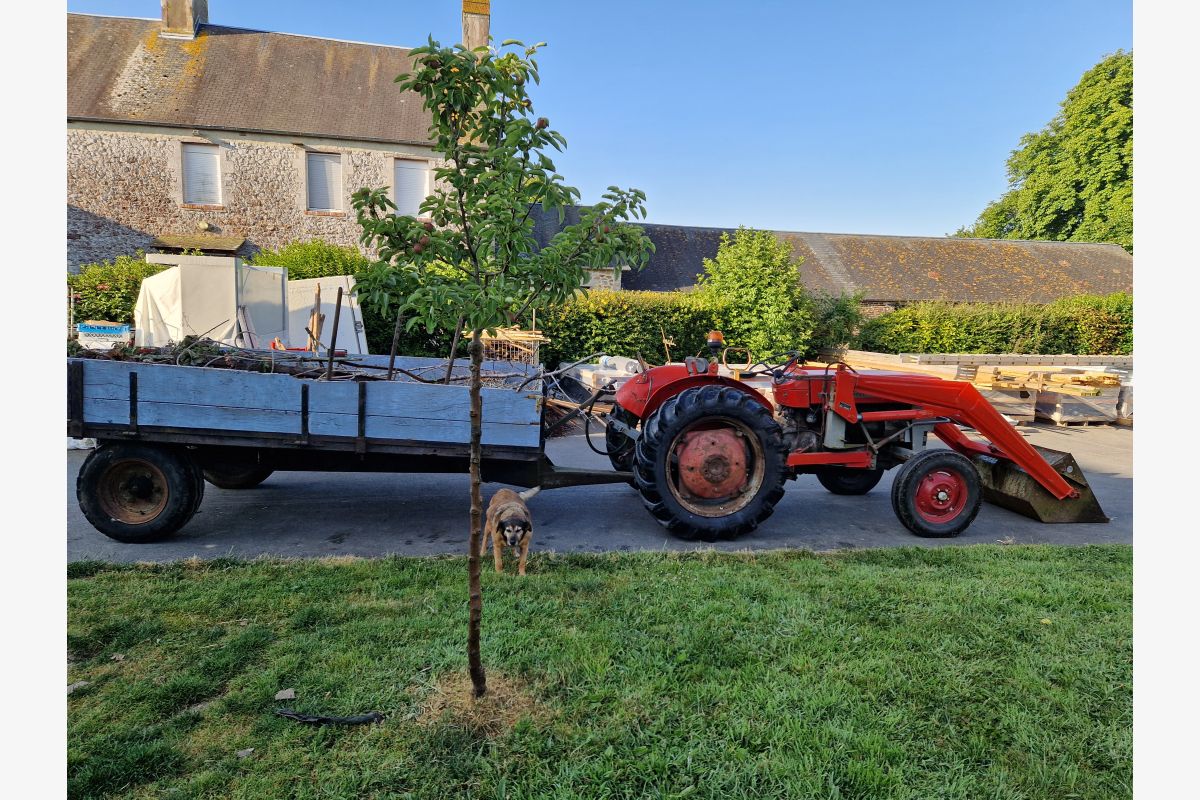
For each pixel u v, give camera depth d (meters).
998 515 5.58
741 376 5.80
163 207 14.63
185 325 8.34
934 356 12.14
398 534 4.66
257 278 9.20
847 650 2.88
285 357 4.72
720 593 3.47
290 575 3.68
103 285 10.10
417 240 2.22
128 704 2.42
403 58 17.84
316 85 16.34
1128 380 10.86
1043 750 2.23
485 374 5.26
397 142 15.50
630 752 2.18
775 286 14.18
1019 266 23.41
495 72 2.05
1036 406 11.10
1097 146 28.77
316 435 4.33
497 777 2.06
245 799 1.95
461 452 4.45
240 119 14.87
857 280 21.14
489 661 2.72
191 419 4.22
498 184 2.12
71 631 2.96
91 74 14.91
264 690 2.49
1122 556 4.24
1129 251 26.91
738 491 4.85
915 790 2.04
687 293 17.16
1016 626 3.12
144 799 1.95
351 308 9.76
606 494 6.10
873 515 5.52
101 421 4.15
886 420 5.34
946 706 2.48
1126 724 2.37
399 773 2.07
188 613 3.17
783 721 2.36
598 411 5.23
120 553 4.13
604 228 2.38
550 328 12.50
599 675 2.62
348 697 2.46
